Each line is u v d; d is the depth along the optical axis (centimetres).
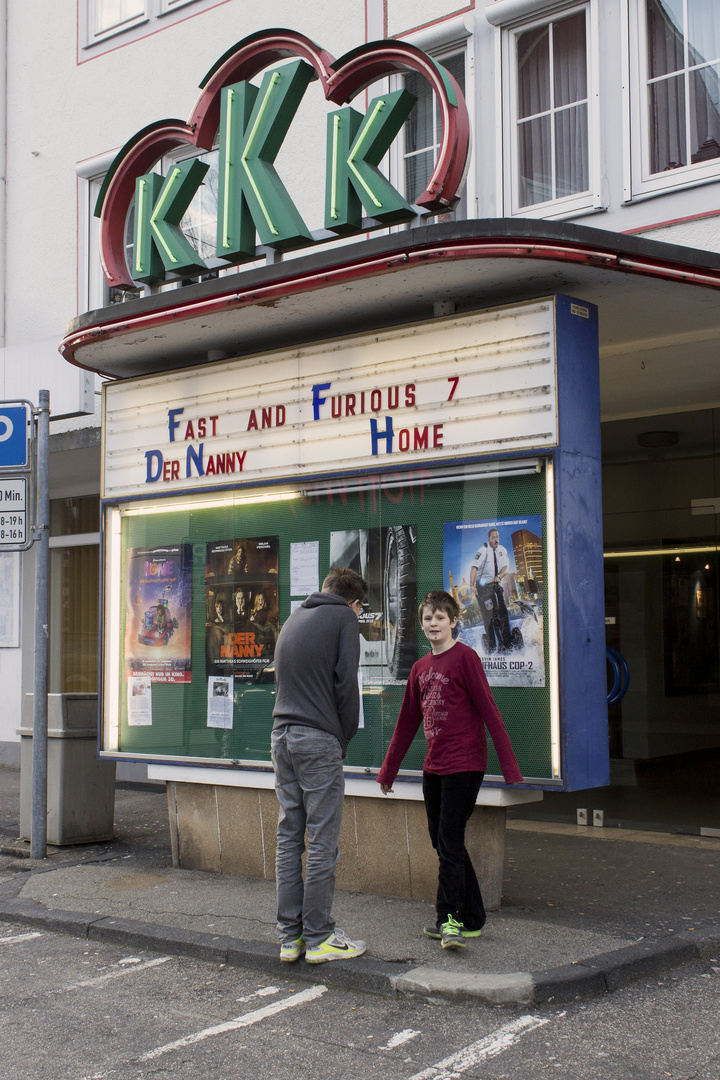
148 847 800
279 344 729
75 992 488
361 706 641
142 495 762
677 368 754
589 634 572
